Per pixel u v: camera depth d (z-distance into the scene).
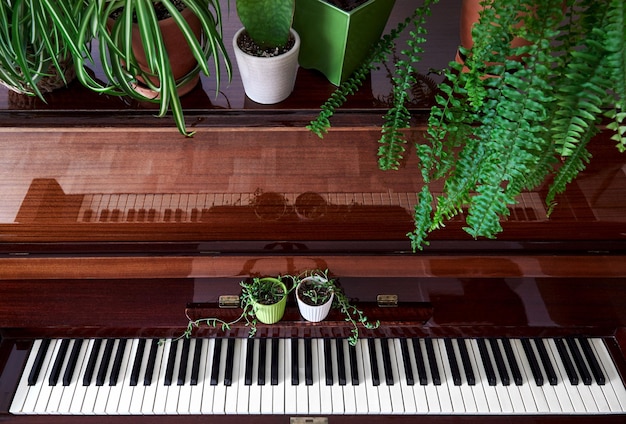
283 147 1.09
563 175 0.90
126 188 1.15
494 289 1.32
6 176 1.12
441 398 1.32
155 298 1.31
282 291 1.26
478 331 1.34
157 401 1.30
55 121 1.02
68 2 0.83
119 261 1.26
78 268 1.28
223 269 1.28
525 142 0.77
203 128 1.04
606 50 0.64
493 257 1.25
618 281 1.32
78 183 1.14
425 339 1.39
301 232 1.23
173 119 1.02
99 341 1.37
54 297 1.30
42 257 1.25
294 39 0.96
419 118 1.01
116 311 1.30
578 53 0.66
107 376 1.33
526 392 1.33
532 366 1.35
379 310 1.29
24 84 0.99
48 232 1.22
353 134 1.07
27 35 0.93
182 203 1.17
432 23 1.15
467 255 1.25
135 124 1.03
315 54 1.01
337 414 1.30
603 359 1.36
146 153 1.10
